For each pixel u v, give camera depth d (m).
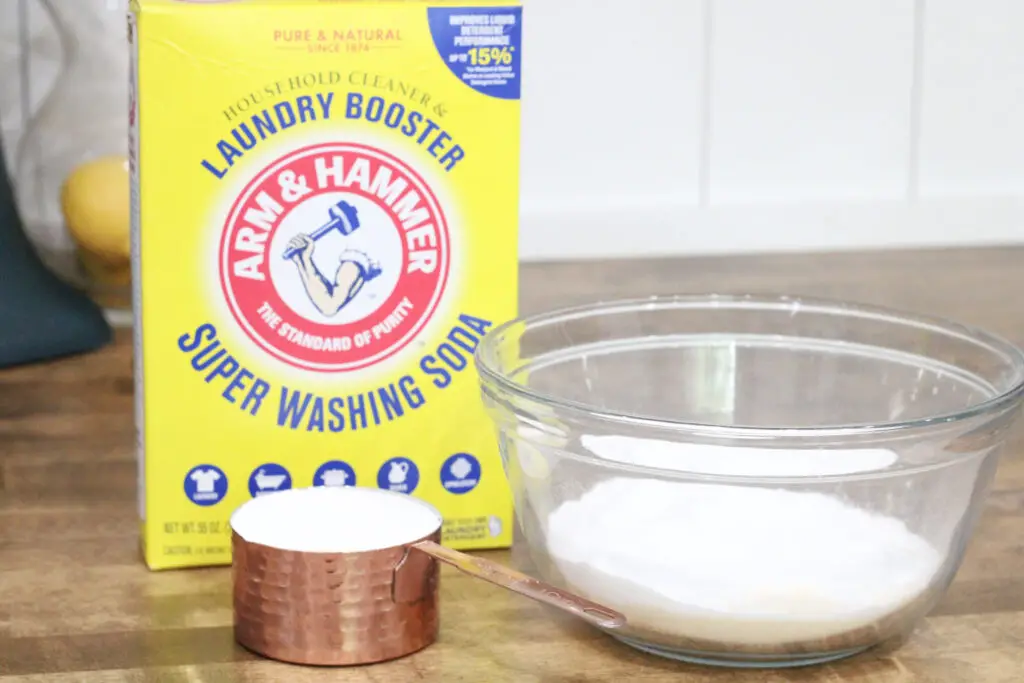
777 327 1.18
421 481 1.11
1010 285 1.61
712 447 0.98
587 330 1.15
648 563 0.98
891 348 1.15
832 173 1.73
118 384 1.37
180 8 1.04
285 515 1.04
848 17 1.69
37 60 1.56
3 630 1.02
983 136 1.76
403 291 1.09
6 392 1.35
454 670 1.00
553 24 1.64
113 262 1.45
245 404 1.08
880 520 1.00
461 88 1.07
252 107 1.06
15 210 1.43
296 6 1.05
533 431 1.01
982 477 1.01
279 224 1.07
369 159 1.07
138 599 1.06
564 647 1.02
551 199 1.68
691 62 1.67
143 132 1.05
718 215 1.71
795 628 0.98
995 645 1.02
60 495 1.18
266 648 1.00
